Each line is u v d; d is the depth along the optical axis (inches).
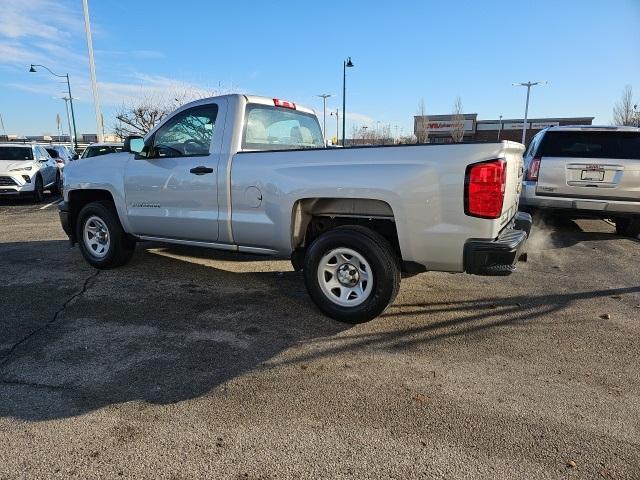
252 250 182.7
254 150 190.2
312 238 180.9
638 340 155.2
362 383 126.6
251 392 121.8
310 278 167.2
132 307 181.8
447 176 141.9
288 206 165.5
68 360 138.1
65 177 238.1
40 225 383.6
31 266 241.6
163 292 199.8
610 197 287.3
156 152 204.1
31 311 176.9
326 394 121.0
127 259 234.8
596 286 212.5
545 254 273.4
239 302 187.9
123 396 119.3
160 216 202.5
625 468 94.7
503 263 142.1
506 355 143.8
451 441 102.7
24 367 133.6
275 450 99.4
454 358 141.6
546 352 146.0
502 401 118.3
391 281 156.2
